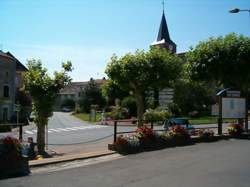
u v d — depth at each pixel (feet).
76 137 59.77
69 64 38.29
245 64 45.96
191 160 24.71
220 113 44.06
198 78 50.39
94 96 211.61
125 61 42.93
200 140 37.65
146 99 101.60
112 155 27.71
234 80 49.32
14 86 133.59
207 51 48.34
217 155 27.09
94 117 126.82
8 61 129.18
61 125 104.12
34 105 37.47
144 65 42.16
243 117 46.96
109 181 18.08
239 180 18.24
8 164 19.62
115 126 30.83
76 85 329.31
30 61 38.70
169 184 17.34
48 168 21.95
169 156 26.73
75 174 19.93
